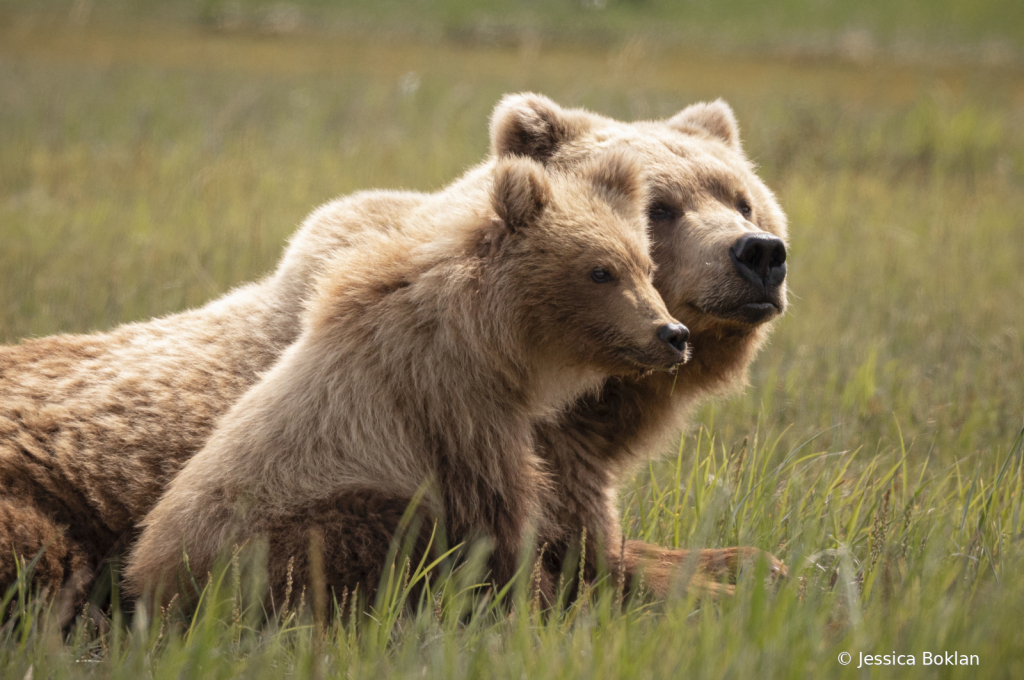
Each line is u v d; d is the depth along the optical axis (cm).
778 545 895
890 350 1491
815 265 1927
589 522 891
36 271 1625
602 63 5850
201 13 7388
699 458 1122
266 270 1712
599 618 707
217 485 725
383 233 912
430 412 746
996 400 1237
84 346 909
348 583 712
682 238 912
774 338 1506
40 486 797
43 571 762
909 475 1082
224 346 916
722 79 5275
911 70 6000
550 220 760
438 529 748
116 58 5316
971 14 8275
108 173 2483
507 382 766
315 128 3316
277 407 749
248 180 2400
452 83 4659
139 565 742
